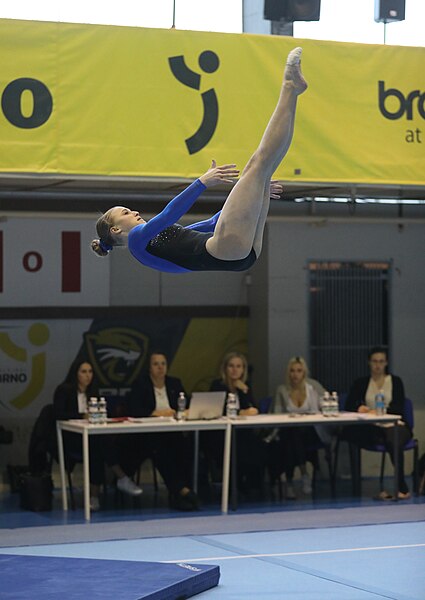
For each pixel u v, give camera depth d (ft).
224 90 67.92
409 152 71.46
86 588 47.50
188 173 67.10
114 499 82.33
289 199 89.92
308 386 83.56
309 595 50.01
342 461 92.43
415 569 55.83
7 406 87.97
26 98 64.49
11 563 53.67
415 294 94.27
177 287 92.63
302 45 69.56
